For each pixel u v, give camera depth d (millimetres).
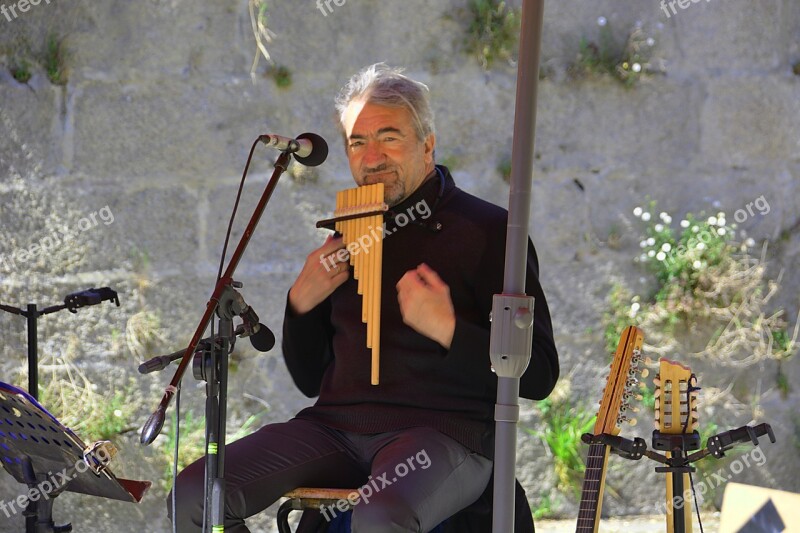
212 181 11070
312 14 11031
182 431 11016
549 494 11039
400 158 7832
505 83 11062
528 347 6402
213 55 11039
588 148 11062
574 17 11016
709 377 11055
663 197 11094
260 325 6844
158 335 11070
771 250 11109
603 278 11062
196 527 7195
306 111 11086
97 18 11000
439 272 7723
